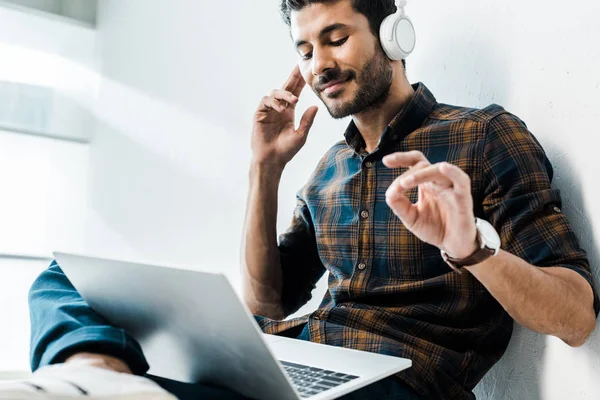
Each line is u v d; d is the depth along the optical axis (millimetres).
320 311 1205
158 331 839
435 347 1089
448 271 1146
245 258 1473
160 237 2367
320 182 1379
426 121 1234
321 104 1808
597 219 1159
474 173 1137
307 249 1483
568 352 1176
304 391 845
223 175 2139
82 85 2709
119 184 2551
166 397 673
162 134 2379
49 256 2730
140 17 2512
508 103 1349
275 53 1972
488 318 1158
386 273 1195
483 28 1406
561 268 1008
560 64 1244
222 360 808
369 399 970
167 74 2371
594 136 1176
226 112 2133
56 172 2758
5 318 2672
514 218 1080
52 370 691
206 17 2219
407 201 858
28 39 2707
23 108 2705
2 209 2713
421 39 1557
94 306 889
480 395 1350
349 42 1213
